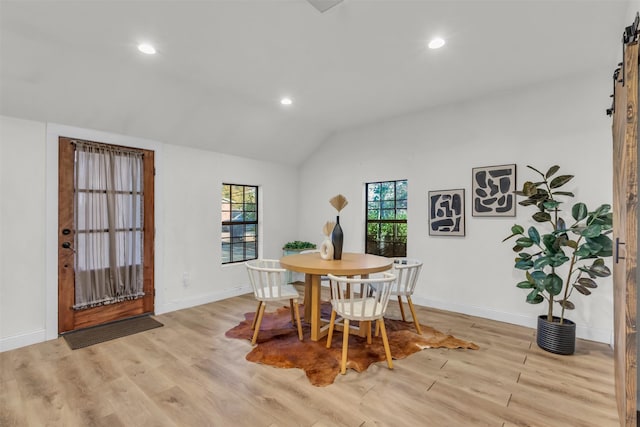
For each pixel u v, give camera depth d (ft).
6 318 8.94
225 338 9.82
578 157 10.02
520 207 11.03
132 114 10.82
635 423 4.86
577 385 7.13
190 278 13.38
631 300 4.84
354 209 15.94
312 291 9.67
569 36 7.82
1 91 8.34
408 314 12.20
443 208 12.80
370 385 7.13
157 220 12.27
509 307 11.25
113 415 6.08
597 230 7.89
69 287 10.11
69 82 8.92
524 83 10.69
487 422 5.87
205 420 5.93
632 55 4.80
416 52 8.61
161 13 6.75
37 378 7.40
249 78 10.14
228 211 15.43
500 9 6.74
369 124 15.24
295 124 14.89
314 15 6.91
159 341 9.58
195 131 12.82
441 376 7.52
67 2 6.32
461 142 12.38
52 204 9.71
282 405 6.40
